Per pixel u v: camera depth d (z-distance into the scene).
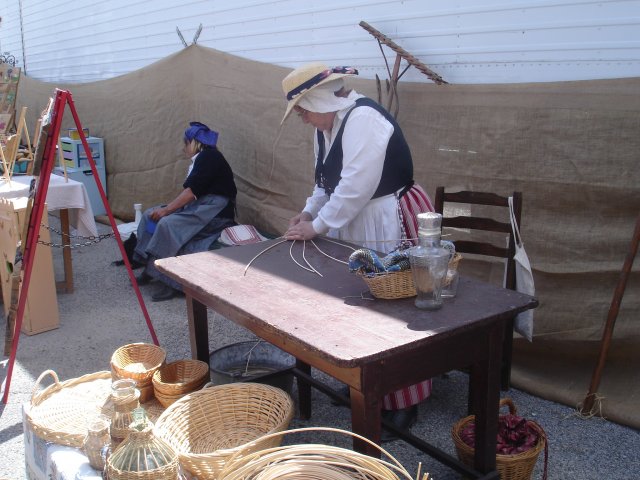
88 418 2.34
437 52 3.71
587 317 3.22
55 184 4.47
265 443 2.01
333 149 2.70
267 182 5.29
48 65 8.98
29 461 2.35
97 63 7.68
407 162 2.79
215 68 5.59
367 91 4.11
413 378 1.92
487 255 3.35
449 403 3.16
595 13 3.03
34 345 3.95
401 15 3.88
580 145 3.13
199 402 2.30
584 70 3.12
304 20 4.64
